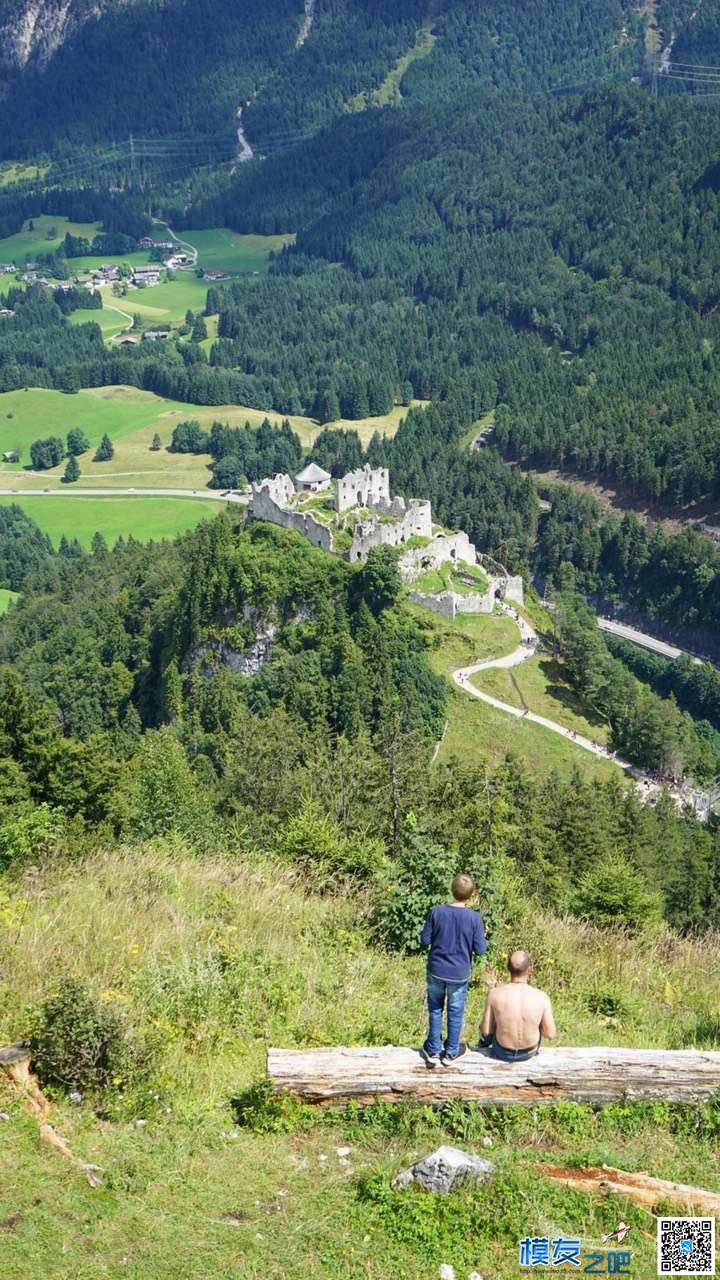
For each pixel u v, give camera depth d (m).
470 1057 20.91
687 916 74.19
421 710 135.00
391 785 72.00
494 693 145.25
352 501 171.50
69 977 22.77
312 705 137.50
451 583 164.50
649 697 155.00
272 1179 19.16
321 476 189.25
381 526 160.25
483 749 132.88
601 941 36.59
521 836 67.38
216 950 27.53
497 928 33.66
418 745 107.25
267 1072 20.86
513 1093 20.75
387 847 55.22
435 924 20.94
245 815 69.06
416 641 148.50
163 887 34.00
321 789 74.50
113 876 35.28
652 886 76.31
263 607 153.25
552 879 57.94
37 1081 21.20
